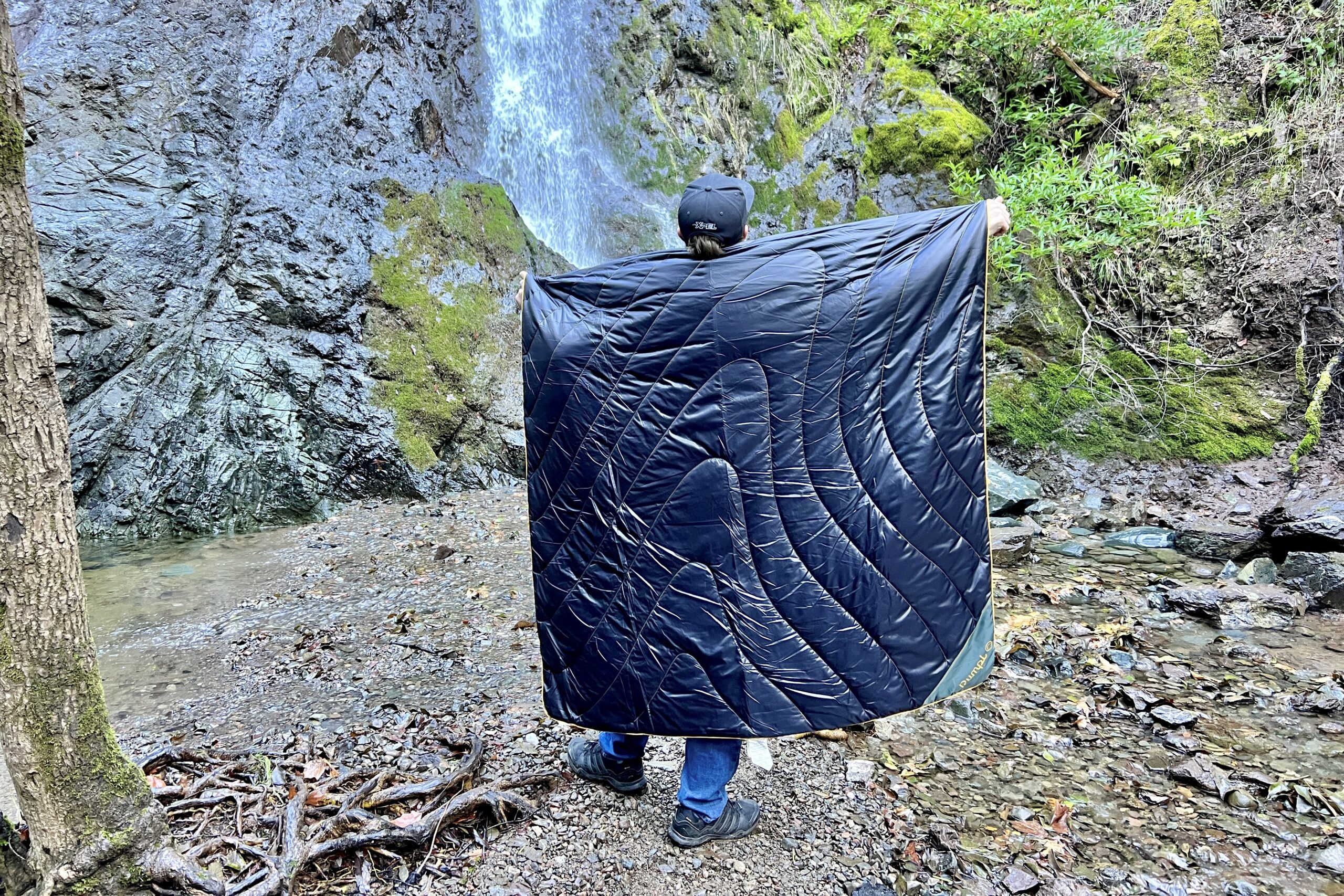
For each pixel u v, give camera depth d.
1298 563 3.96
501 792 2.19
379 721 2.74
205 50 5.78
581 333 1.92
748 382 1.81
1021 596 3.98
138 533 4.80
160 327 5.09
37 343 1.46
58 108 5.19
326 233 5.80
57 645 1.54
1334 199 5.70
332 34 6.30
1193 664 3.25
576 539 1.95
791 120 8.04
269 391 5.31
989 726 2.79
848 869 2.04
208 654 3.31
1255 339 5.73
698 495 1.83
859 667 1.82
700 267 1.84
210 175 5.50
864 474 1.81
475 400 5.94
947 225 1.82
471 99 7.33
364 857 1.97
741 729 1.84
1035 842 2.17
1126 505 5.34
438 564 4.34
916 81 7.64
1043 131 7.06
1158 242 6.18
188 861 1.76
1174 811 2.32
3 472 1.44
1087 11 6.72
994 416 5.99
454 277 6.28
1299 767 2.52
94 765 1.61
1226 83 6.62
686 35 8.09
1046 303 6.22
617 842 2.10
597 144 8.01
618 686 1.92
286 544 4.72
